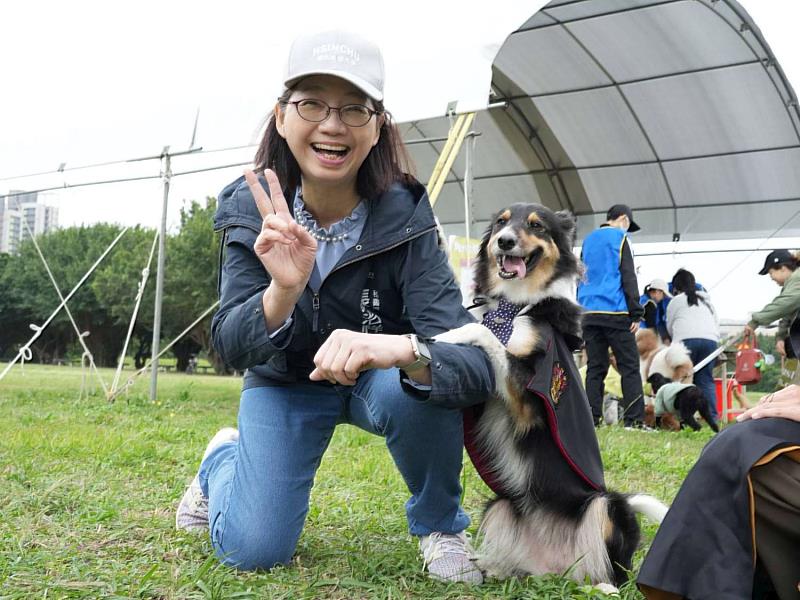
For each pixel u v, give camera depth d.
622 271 8.27
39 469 4.27
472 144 7.84
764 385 17.16
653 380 10.11
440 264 2.88
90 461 4.67
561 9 10.90
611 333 8.40
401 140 2.87
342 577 2.66
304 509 2.82
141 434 5.92
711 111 12.38
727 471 2.04
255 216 2.80
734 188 13.78
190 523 3.19
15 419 6.71
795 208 13.60
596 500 2.94
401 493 4.22
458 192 16.12
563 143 14.22
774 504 2.05
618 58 11.96
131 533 3.09
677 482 5.13
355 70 2.54
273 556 2.74
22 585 2.41
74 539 2.95
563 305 3.43
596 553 2.90
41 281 35.69
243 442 2.83
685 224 14.73
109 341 37.62
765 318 7.71
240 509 2.76
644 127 13.22
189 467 4.67
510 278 3.47
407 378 2.48
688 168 13.73
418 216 2.81
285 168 2.84
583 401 3.05
